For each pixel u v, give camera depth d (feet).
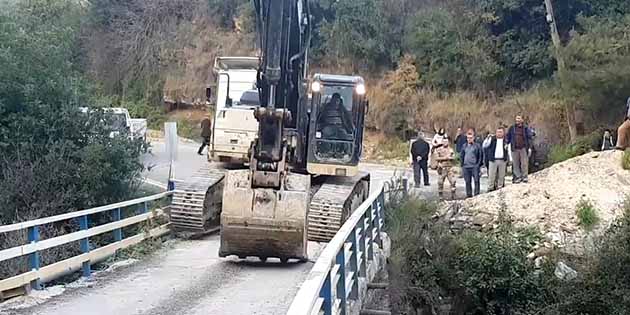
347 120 54.85
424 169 81.46
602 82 104.32
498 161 71.72
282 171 40.63
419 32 137.80
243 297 36.65
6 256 34.65
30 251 36.78
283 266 44.04
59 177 55.52
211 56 164.76
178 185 54.65
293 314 15.20
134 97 169.89
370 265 41.29
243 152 63.82
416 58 137.59
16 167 55.47
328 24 149.07
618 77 103.45
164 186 76.74
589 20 117.60
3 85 57.62
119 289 38.68
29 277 37.24
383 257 47.88
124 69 171.53
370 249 42.57
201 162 103.24
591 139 100.58
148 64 170.09
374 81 142.20
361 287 36.58
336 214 50.01
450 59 134.10
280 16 38.93
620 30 111.65
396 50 142.00
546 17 123.75
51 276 39.70
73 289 38.68
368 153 132.16
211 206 55.31
